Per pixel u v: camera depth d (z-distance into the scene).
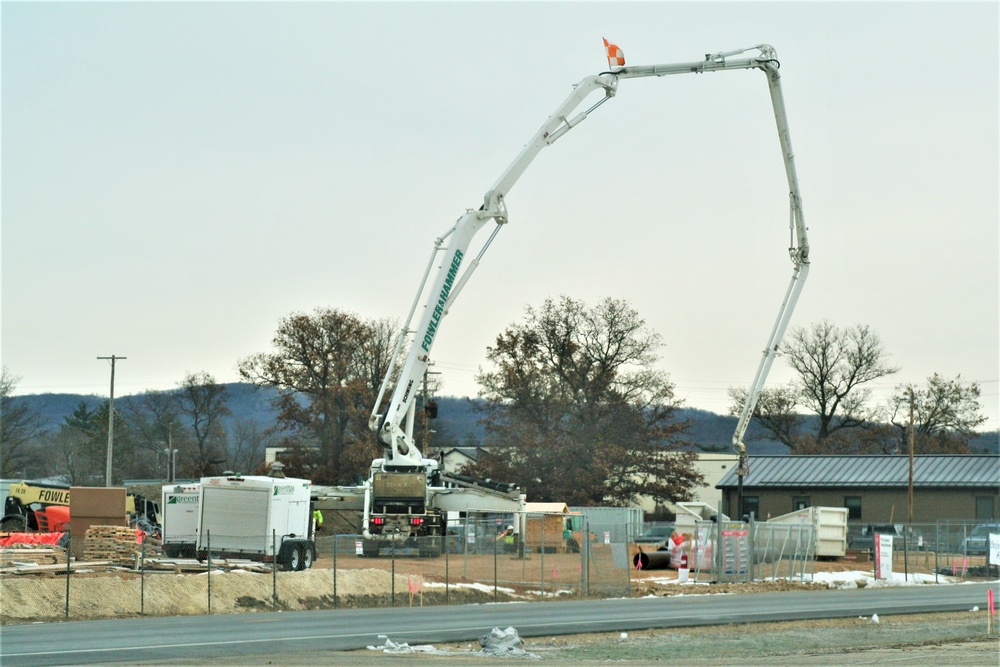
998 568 63.31
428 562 54.50
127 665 22.14
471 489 59.69
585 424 101.56
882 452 117.81
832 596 47.03
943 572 64.44
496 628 29.91
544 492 100.25
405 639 28.22
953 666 23.47
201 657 23.77
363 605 41.47
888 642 29.30
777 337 66.19
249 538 45.22
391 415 57.28
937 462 93.19
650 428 102.25
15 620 32.81
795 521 73.19
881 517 92.00
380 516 57.34
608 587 47.38
